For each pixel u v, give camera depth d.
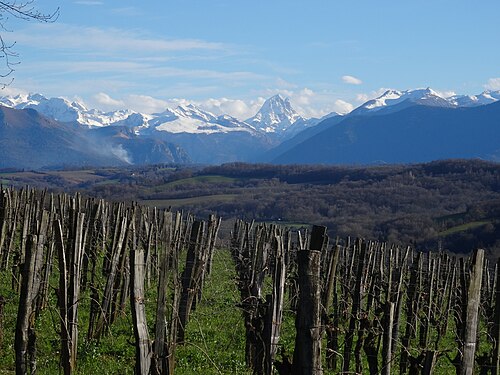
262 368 15.63
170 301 20.44
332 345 17.52
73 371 14.09
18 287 23.39
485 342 23.95
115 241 18.89
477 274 11.93
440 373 20.30
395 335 16.83
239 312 24.92
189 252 17.77
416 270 20.88
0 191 28.58
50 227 27.03
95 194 148.00
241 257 27.16
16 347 12.29
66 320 13.38
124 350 18.22
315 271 10.25
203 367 17.70
